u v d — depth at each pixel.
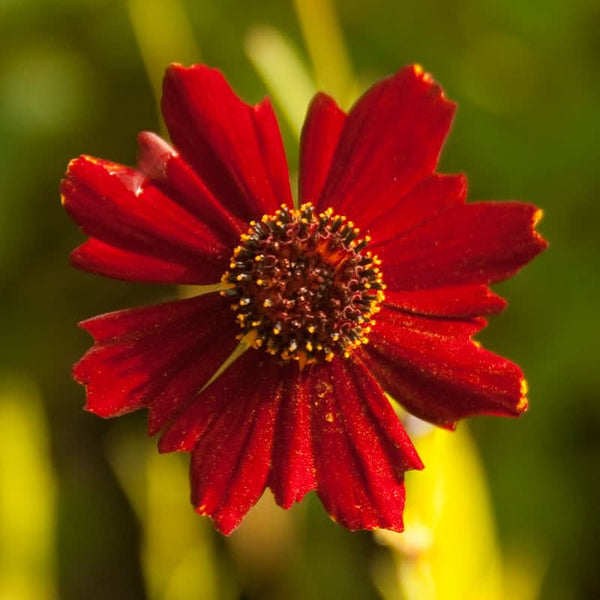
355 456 0.18
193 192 0.18
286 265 0.18
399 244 0.18
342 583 0.22
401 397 0.18
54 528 0.22
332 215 0.18
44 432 0.22
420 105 0.18
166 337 0.18
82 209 0.18
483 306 0.18
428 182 0.18
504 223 0.18
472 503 0.20
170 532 0.21
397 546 0.19
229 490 0.18
